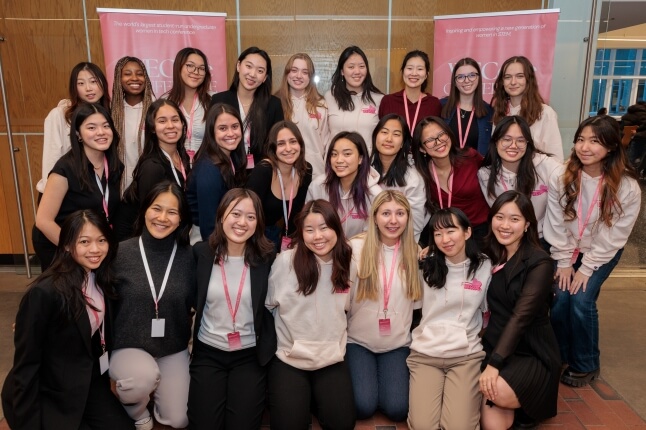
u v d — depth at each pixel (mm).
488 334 2586
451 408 2389
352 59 3617
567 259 2953
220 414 2379
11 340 3480
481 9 4535
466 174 3117
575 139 2807
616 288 4578
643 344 3494
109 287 2332
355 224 3029
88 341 2156
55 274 2096
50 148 3219
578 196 2854
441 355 2512
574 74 4566
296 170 3031
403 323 2658
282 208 3057
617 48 7109
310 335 2494
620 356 3324
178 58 3414
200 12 4141
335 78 3758
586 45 4492
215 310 2475
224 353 2496
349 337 2744
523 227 2469
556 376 2455
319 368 2494
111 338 2402
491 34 4160
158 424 2561
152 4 4449
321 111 3684
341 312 2529
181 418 2467
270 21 4531
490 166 3072
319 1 4508
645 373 3109
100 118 2682
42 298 2027
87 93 3166
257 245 2482
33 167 4695
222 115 2869
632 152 7086
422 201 3094
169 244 2498
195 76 3414
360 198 2939
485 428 2455
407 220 2600
